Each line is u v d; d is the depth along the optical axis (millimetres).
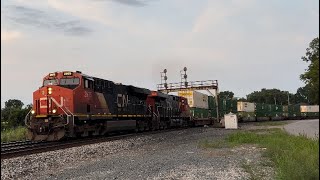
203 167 12430
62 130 21266
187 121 44625
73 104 21703
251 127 42875
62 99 21781
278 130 33750
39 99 22125
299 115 83812
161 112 36219
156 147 19844
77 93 22141
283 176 9555
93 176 11094
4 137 26625
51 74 23156
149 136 26328
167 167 12477
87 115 23031
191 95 46188
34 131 21844
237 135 25703
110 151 17734
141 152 17578
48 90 22047
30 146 19031
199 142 22453
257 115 64875
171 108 39219
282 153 14359
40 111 21969
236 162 13617
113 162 14141
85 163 14219
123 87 28906
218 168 12180
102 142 20984
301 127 40125
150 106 34094
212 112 52031
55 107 21719
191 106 45875
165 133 30109
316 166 9516
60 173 11992
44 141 22656
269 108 70750
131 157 15695
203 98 49625
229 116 40156
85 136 23828
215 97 49844
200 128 40844
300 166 9875
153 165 12969
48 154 15672
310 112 86125
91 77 24094
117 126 26969
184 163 13430
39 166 13195
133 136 26312
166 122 37938
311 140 19609
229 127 39875
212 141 23016
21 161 13844
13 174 11688
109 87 26469
